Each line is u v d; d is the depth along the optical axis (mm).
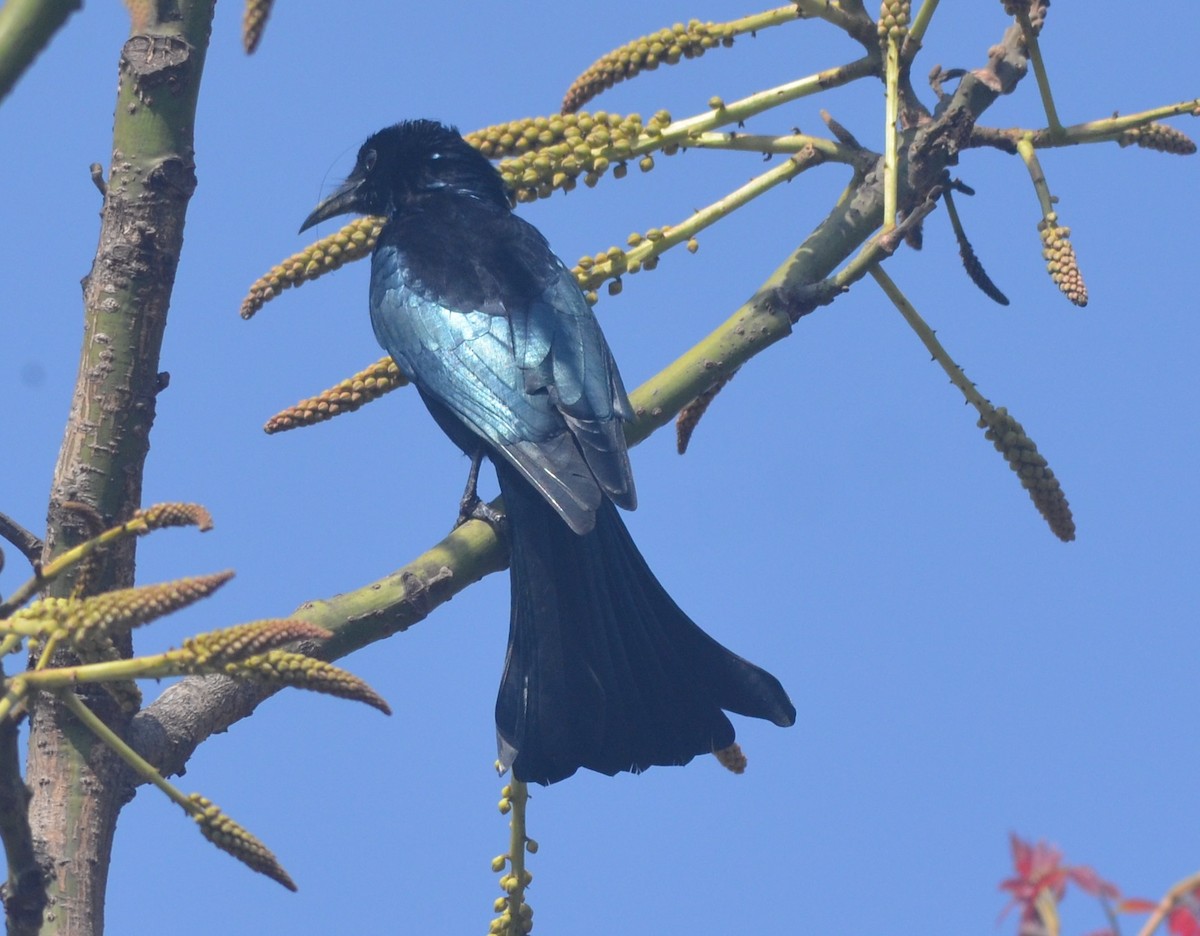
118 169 8203
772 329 10086
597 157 9938
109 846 7754
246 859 5777
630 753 10383
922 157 10180
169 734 8062
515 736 10547
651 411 10211
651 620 10781
